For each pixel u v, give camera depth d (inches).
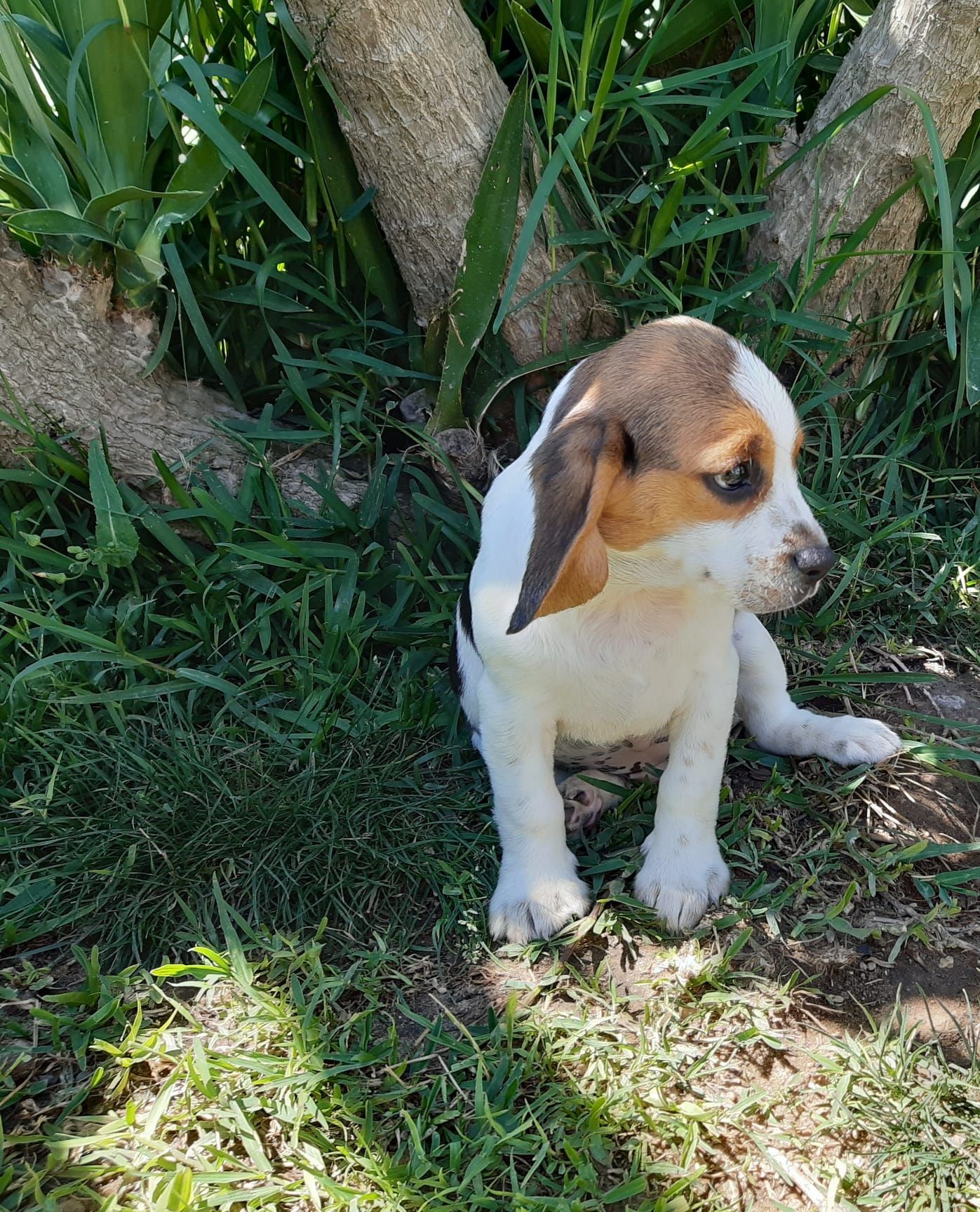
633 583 21.1
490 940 23.3
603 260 29.7
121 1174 19.4
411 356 31.0
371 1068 21.0
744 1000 21.8
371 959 22.6
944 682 28.7
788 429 20.0
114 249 28.1
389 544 30.2
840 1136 20.0
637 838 25.3
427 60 27.0
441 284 30.0
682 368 19.7
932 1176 19.4
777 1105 20.5
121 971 22.6
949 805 25.8
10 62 25.8
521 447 30.9
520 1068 20.6
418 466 31.0
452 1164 19.3
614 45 27.1
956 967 22.8
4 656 28.0
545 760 23.2
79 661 27.8
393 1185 19.0
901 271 31.3
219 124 25.8
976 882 24.2
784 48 28.6
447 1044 21.1
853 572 29.0
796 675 28.7
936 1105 20.2
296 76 27.9
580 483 19.3
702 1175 19.6
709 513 19.8
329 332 30.6
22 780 26.3
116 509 27.5
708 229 28.9
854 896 23.8
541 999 22.2
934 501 32.5
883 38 28.9
